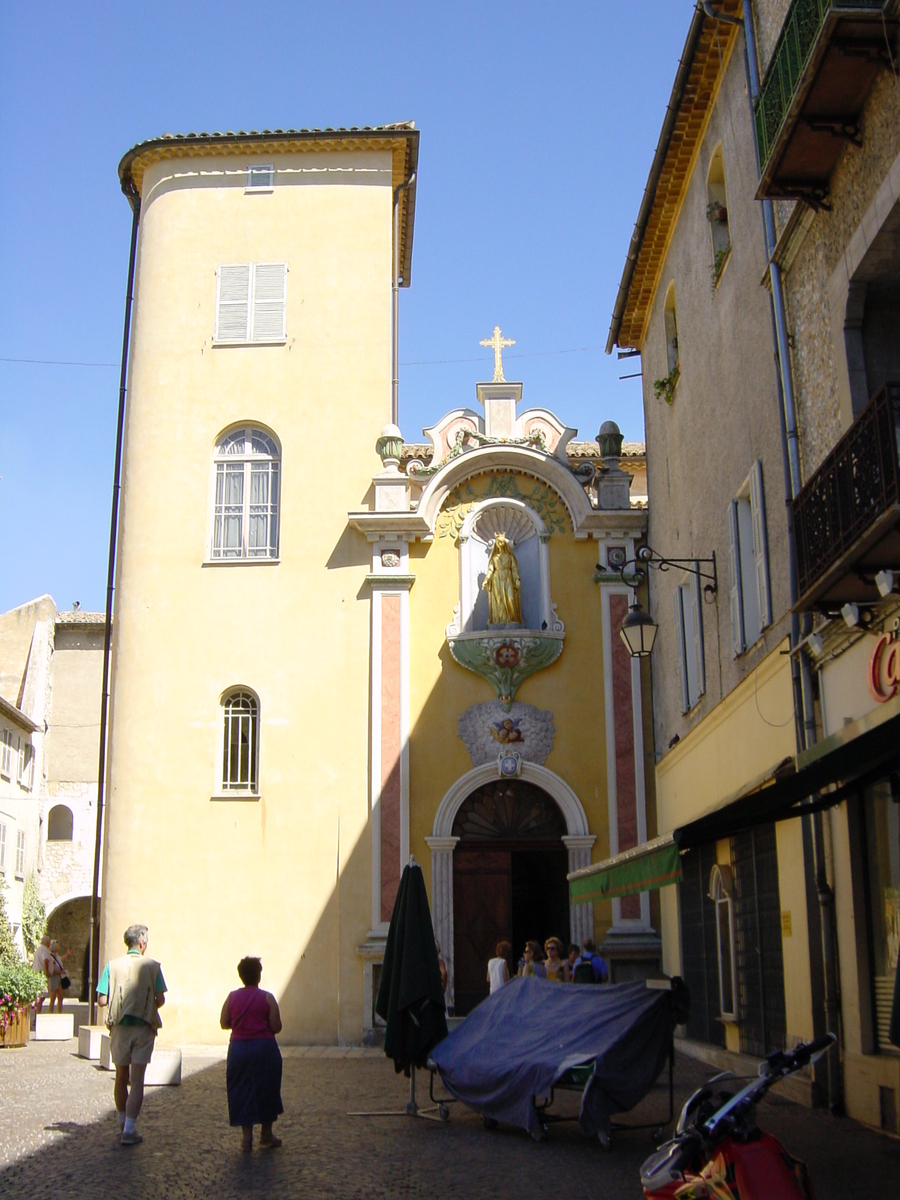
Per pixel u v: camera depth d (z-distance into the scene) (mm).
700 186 18000
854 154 11492
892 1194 8617
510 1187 9320
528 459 23516
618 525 23234
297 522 23328
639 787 22234
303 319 24375
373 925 21500
